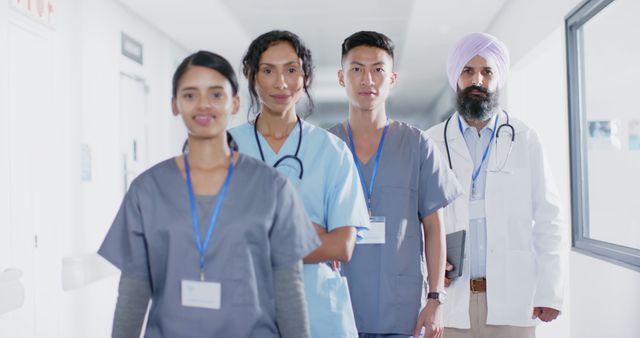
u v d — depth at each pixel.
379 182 1.82
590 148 3.42
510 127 2.12
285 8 5.32
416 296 1.79
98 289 4.24
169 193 1.23
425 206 1.85
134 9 5.11
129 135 5.04
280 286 1.25
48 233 3.45
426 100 11.59
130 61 5.11
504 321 2.01
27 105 3.23
